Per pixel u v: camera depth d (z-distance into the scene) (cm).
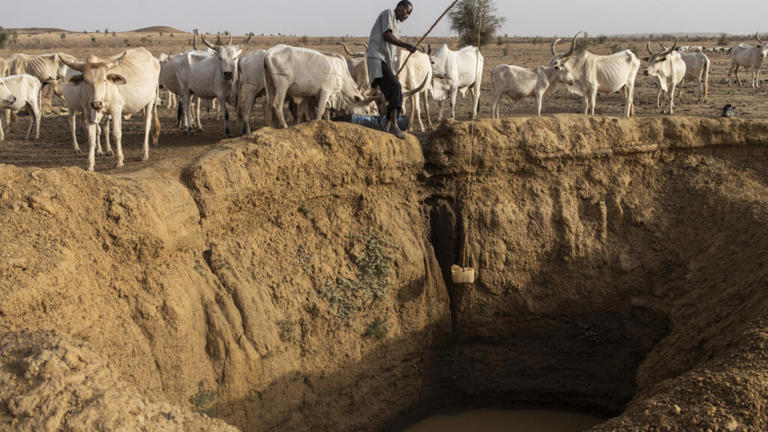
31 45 7388
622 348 980
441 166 981
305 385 816
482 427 973
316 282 857
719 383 525
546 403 1024
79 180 662
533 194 1010
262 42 8512
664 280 967
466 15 3522
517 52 5462
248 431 743
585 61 1570
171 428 430
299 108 1394
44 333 484
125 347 616
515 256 990
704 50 5394
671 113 1962
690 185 1005
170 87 1772
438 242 998
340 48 5869
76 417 402
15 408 403
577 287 995
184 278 721
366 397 886
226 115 1617
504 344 1019
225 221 801
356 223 925
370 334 888
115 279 648
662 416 499
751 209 918
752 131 1019
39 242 582
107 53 5650
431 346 977
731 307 777
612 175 1025
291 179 855
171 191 732
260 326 768
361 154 914
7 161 1252
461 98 2552
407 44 884
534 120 1020
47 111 2289
